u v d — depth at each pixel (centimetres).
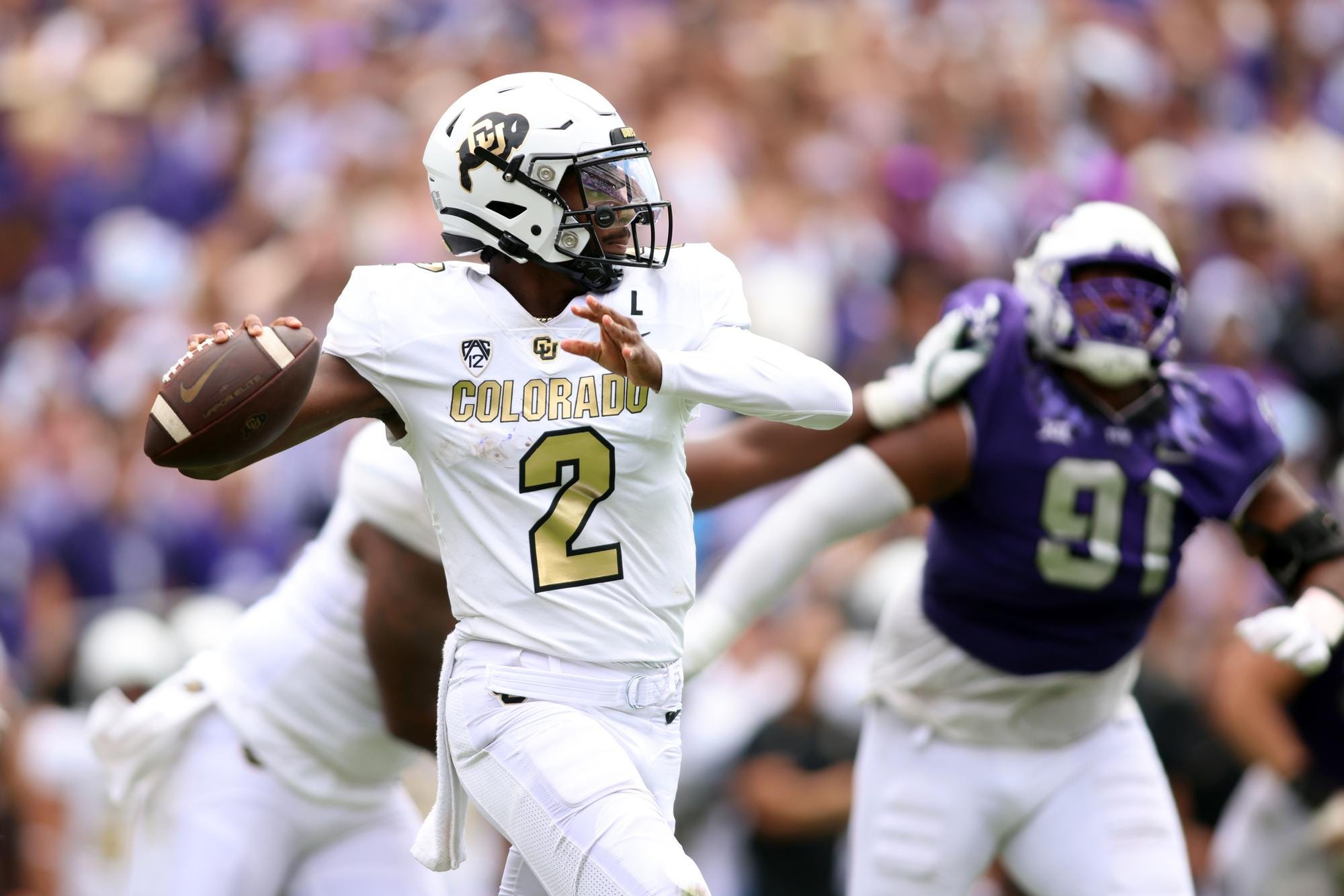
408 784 2181
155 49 4156
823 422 1309
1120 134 4347
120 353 3369
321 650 1745
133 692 2323
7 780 2116
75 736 2286
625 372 1220
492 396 1278
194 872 1744
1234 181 4188
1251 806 2234
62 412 3209
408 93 3972
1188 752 2398
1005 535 1733
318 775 1770
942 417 1739
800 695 2388
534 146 1287
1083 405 1745
